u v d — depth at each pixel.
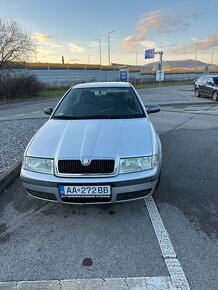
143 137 2.41
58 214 2.49
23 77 17.78
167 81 53.72
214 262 1.78
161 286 1.59
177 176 3.34
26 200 2.78
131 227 2.23
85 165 2.07
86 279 1.67
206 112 9.16
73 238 2.10
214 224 2.24
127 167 2.12
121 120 2.87
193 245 1.97
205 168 3.62
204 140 5.20
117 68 46.41
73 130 2.58
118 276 1.68
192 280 1.63
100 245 2.00
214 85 12.42
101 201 2.17
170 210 2.50
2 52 16.47
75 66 39.03
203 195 2.79
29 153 2.29
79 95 3.51
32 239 2.10
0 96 16.31
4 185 3.09
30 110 11.15
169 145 4.89
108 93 3.52
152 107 3.64
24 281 1.66
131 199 2.20
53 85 27.78
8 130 6.20
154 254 1.88
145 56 33.94
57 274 1.71
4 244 2.04
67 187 2.10
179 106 11.22
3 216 2.46
